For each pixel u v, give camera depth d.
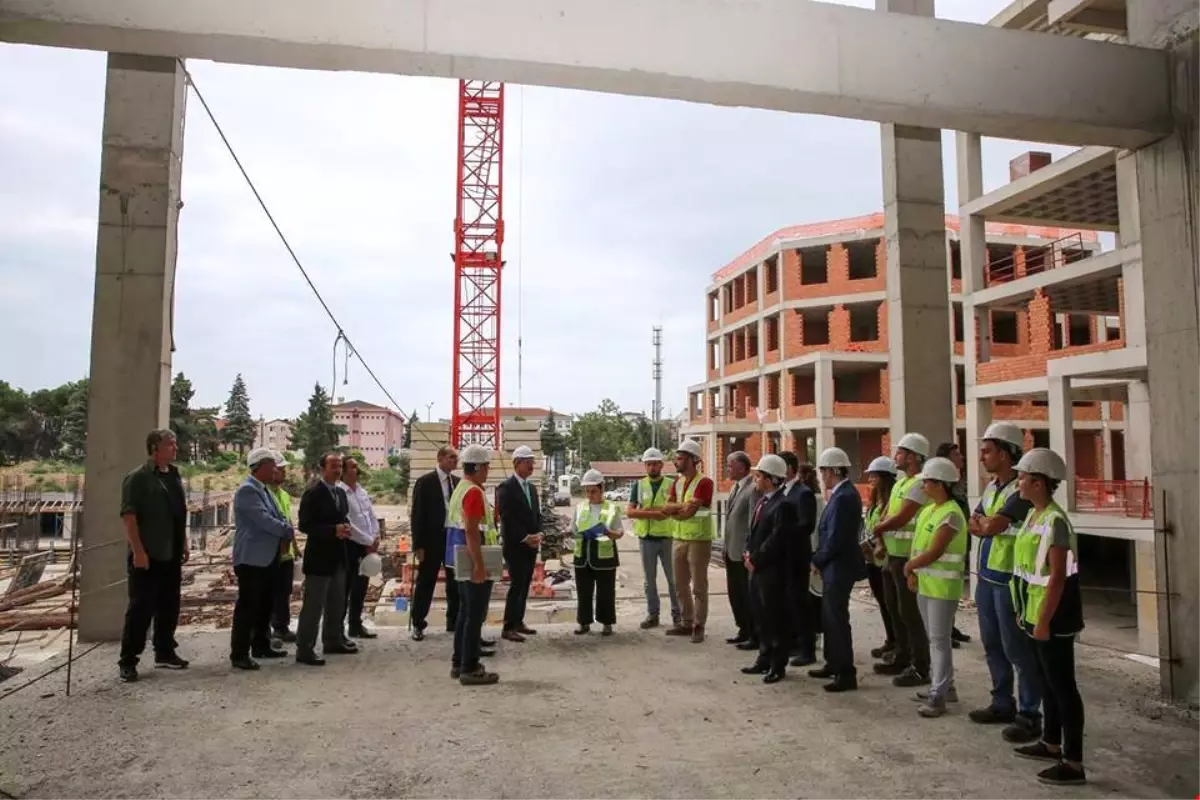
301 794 4.20
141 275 7.87
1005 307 26.66
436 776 4.45
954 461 6.93
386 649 7.71
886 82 5.79
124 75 7.94
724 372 43.06
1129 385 20.52
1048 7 17.94
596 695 6.09
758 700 5.96
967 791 4.27
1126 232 18.55
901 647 6.69
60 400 68.56
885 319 34.50
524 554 8.29
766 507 6.72
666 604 19.62
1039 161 22.77
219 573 21.70
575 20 5.21
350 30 4.92
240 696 5.98
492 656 7.40
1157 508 6.26
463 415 39.88
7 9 4.60
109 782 4.33
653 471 8.88
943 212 9.51
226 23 4.80
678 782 4.39
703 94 5.65
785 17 5.61
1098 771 4.57
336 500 7.23
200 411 73.81
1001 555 5.22
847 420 33.47
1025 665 5.04
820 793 4.24
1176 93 6.24
